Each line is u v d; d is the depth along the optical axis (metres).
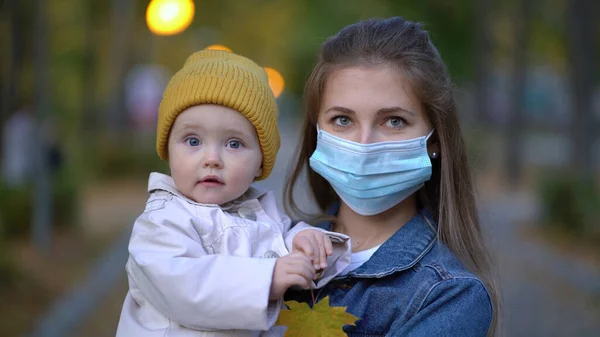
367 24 2.18
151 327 2.00
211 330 1.94
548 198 10.99
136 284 2.04
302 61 24.73
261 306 1.83
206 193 2.13
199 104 2.12
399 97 2.06
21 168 12.66
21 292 6.93
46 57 9.49
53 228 10.42
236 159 2.14
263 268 1.88
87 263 8.91
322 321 1.91
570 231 10.46
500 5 19.16
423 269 2.04
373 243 2.22
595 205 10.41
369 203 2.12
